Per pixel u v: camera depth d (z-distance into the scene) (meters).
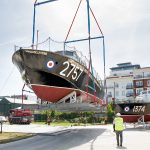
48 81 16.28
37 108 17.14
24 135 16.44
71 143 12.73
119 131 11.41
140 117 23.23
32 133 17.97
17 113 33.81
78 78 17.52
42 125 31.39
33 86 16.48
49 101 17.67
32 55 15.59
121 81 72.62
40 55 15.58
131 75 71.88
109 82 73.94
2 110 51.59
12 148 11.07
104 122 37.00
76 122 38.78
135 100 23.30
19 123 33.59
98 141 13.47
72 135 17.09
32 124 34.50
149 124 27.31
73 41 21.36
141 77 68.19
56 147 11.27
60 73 16.20
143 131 20.05
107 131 20.61
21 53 15.65
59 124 34.28
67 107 16.12
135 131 19.95
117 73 77.00
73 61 16.84
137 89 67.75
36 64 15.73
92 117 38.81
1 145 12.15
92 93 20.66
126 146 11.43
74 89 17.27
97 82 22.94
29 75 16.22
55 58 15.87
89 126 29.41
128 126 28.22
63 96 17.19
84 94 18.48
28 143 12.90
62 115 40.78
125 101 23.69
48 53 15.65
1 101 52.50
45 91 16.55
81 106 15.76
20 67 16.77
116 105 23.94
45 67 15.75
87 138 15.10
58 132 19.41
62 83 16.62
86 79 18.77
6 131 19.92
